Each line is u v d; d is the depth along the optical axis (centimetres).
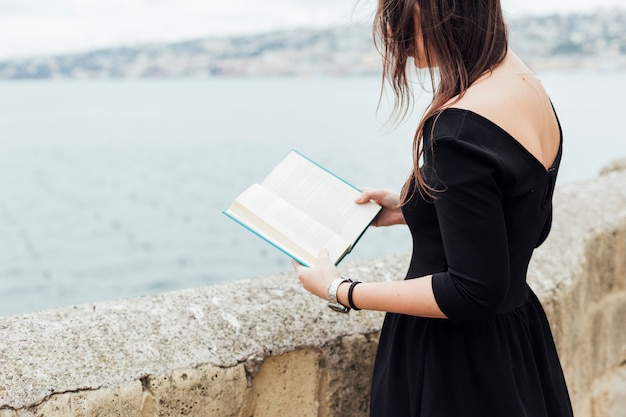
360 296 130
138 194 5884
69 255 4122
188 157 7738
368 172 5541
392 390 141
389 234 4144
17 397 123
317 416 163
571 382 234
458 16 121
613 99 11331
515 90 123
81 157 8100
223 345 147
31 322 140
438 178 115
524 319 139
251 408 152
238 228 4809
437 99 121
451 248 114
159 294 160
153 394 136
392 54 128
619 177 309
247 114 13288
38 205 5541
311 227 148
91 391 129
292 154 166
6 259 4056
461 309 115
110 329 142
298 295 169
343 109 14525
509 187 116
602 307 259
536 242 141
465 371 131
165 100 18675
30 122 13000
